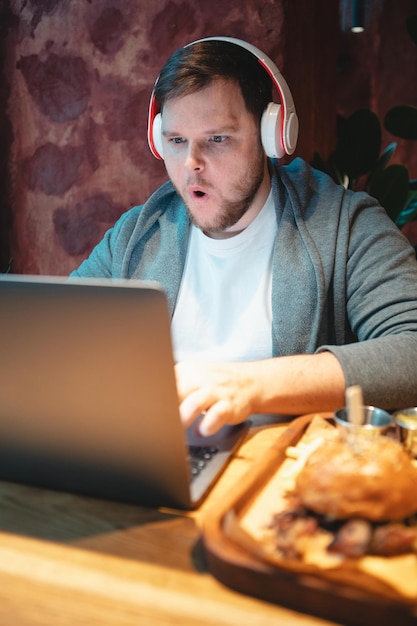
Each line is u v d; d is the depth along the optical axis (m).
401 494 0.69
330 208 1.57
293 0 1.93
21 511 0.80
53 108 2.31
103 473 0.81
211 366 1.10
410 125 2.38
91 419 0.78
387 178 2.30
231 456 0.94
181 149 1.44
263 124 1.43
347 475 0.69
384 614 0.57
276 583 0.61
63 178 2.35
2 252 2.54
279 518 0.70
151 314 0.70
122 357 0.73
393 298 1.38
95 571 0.67
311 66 2.16
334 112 2.49
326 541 0.68
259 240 1.59
